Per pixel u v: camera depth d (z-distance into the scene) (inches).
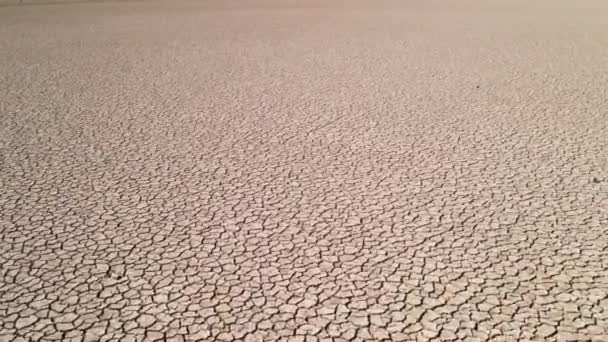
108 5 617.0
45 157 230.8
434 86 314.3
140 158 229.8
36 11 579.2
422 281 154.7
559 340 134.5
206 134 252.8
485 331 137.1
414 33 444.8
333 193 201.2
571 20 497.0
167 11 569.3
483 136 247.3
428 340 134.3
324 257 165.5
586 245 170.4
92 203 195.8
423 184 206.7
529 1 625.3
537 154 229.9
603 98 294.0
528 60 364.8
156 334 136.4
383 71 343.0
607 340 134.3
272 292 150.9
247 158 228.8
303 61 366.0
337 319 141.1
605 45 400.2
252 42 419.2
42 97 303.4
